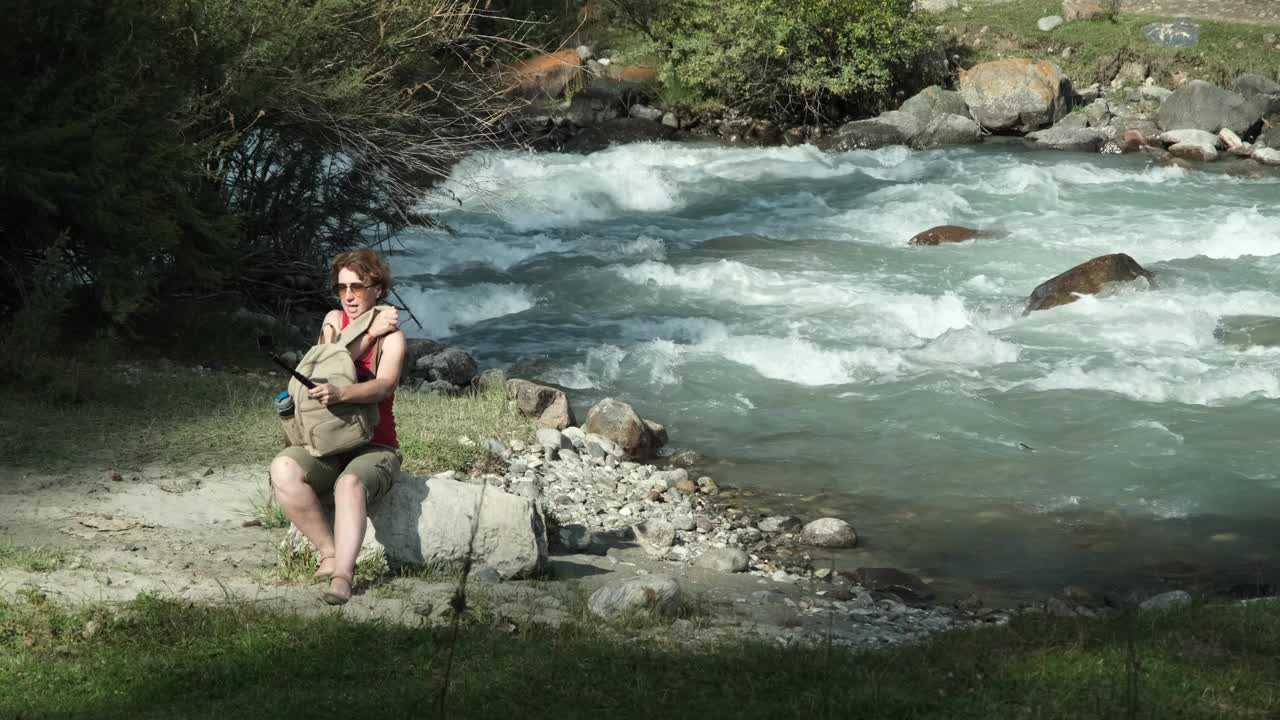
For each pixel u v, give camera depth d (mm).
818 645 5840
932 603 8102
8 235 11508
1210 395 12328
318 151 13844
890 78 28203
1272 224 18969
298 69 12852
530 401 11539
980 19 31453
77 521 7324
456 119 14500
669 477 10508
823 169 24328
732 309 15664
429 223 15359
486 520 6789
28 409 9594
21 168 10570
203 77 12398
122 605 5574
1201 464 10648
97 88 11102
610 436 11211
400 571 6562
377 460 6137
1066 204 21016
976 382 12859
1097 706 4828
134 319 11984
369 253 6184
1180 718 4750
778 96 29031
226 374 11430
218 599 5855
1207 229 19000
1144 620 6305
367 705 4582
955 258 17875
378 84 13398
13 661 4844
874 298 15953
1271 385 12516
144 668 4883
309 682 4812
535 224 20203
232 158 13586
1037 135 26688
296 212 14289
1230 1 31625
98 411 9773
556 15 27141
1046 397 12352
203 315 12617
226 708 4516
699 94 28734
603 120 27531
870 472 10750
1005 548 9125
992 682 5172
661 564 8383
